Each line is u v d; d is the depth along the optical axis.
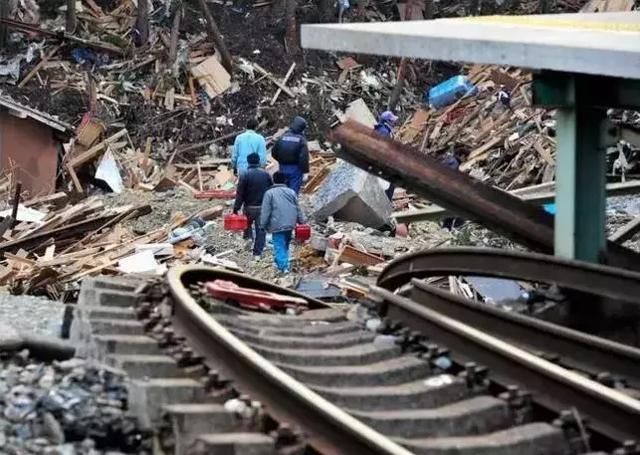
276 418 18.55
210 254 59.19
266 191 55.00
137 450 19.05
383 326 27.58
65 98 111.56
